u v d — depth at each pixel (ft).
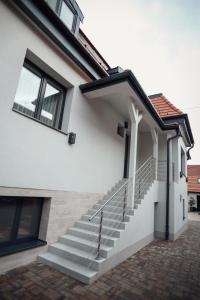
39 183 13.28
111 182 22.45
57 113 16.51
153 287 10.80
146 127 27.86
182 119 28.12
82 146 17.84
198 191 76.38
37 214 13.98
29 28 13.12
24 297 8.79
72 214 16.19
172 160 27.14
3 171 11.00
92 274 10.75
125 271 12.59
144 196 19.58
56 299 8.84
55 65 15.20
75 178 16.76
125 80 15.46
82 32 21.50
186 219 35.27
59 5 17.92
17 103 13.16
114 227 15.26
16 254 11.57
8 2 11.76
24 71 13.80
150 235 21.17
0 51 11.12
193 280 12.06
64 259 12.52
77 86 17.57
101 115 21.07
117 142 24.25
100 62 25.32
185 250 18.90
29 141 12.70
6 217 11.93
